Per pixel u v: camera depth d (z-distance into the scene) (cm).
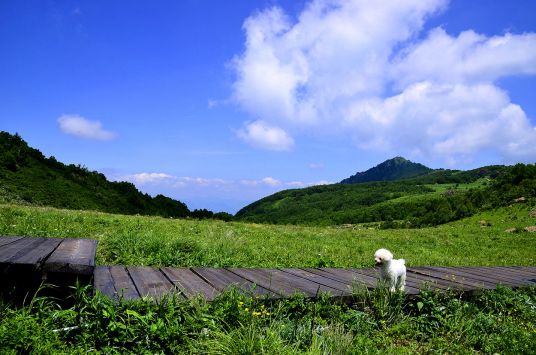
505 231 3556
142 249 1101
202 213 5244
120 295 573
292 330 552
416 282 901
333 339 531
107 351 453
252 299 598
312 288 738
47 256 592
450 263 1590
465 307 737
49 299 571
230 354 461
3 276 529
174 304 538
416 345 598
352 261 1345
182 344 490
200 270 848
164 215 4806
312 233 2341
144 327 485
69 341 471
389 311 679
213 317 534
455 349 590
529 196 6116
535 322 769
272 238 1870
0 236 864
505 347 609
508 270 1244
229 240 1464
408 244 2180
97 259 1002
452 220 6875
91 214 2125
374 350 533
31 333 436
